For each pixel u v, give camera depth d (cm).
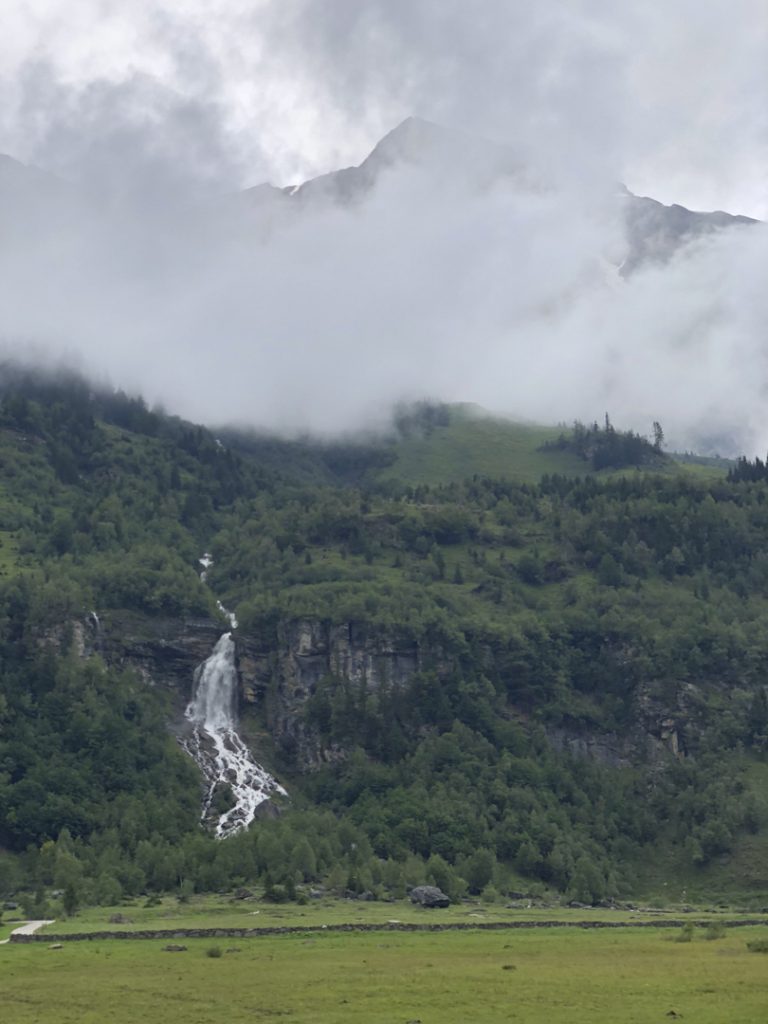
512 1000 18462
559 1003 18212
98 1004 18562
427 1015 17412
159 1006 18350
